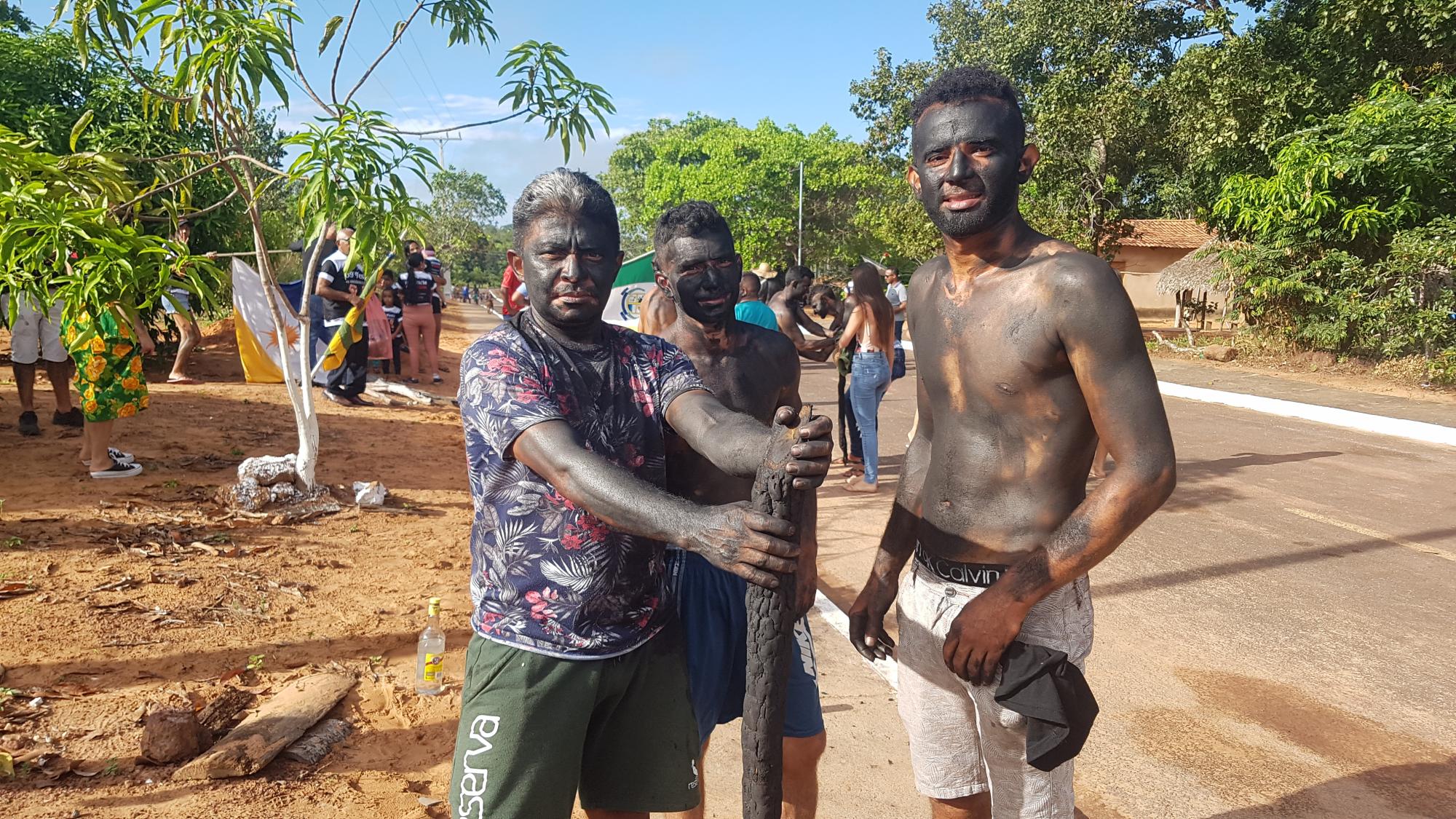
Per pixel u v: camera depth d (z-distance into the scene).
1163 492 1.83
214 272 4.61
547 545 1.80
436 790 3.11
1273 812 3.14
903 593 2.31
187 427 8.38
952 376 2.12
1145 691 4.05
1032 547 2.05
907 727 2.32
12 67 11.19
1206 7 20.84
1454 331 15.05
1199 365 18.09
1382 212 15.83
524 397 1.74
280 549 5.37
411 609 4.61
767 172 50.31
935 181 1.99
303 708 3.45
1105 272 1.86
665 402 1.94
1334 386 14.80
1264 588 5.36
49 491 6.12
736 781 3.28
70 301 4.10
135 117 11.38
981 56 26.52
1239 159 18.69
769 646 1.54
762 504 1.46
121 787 2.99
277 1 5.37
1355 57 17.62
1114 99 20.67
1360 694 4.04
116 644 3.96
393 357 13.59
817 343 7.60
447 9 5.93
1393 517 6.95
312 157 4.98
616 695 1.94
